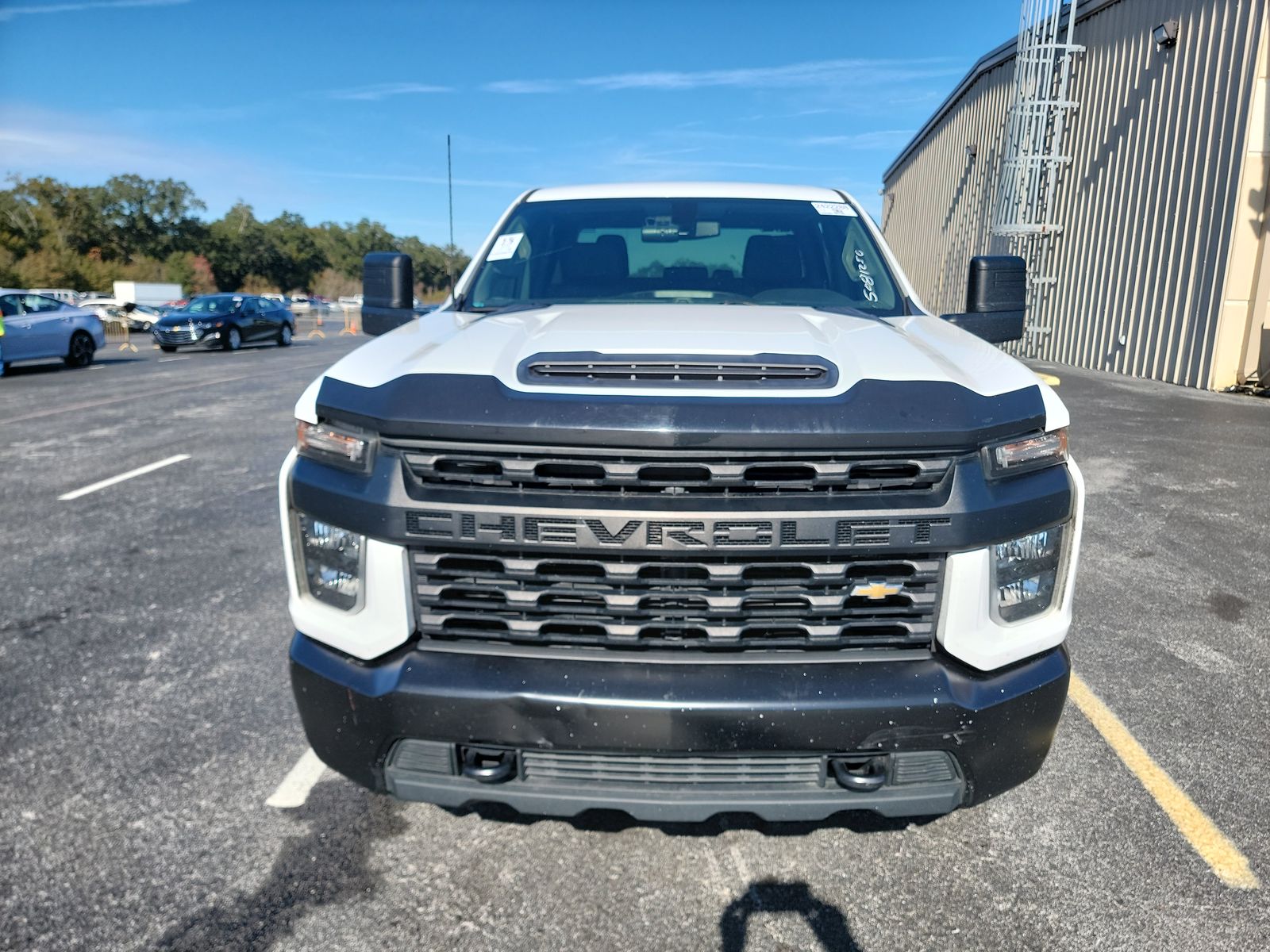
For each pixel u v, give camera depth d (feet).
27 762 9.15
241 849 7.80
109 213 386.73
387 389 6.48
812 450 5.98
